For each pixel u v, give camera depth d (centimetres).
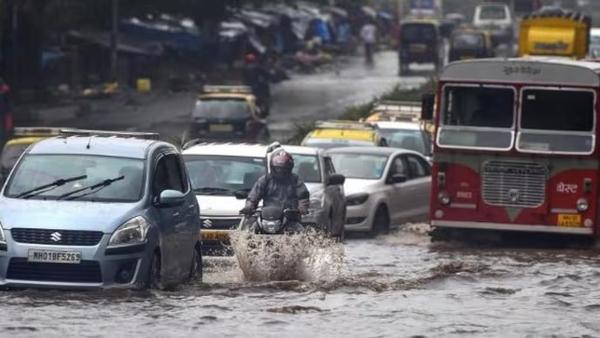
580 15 9312
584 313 3769
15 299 3738
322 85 16938
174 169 4344
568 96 5988
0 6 13012
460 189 6084
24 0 13475
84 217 3850
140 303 3738
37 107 13662
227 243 5019
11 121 11094
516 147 5997
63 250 3806
